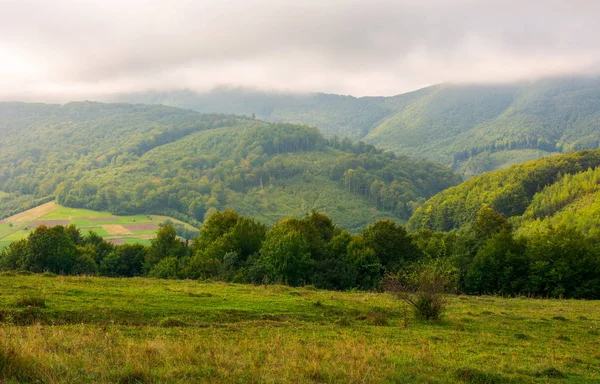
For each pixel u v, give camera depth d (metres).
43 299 17.00
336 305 24.09
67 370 9.00
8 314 15.06
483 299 33.44
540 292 43.44
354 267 44.94
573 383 11.86
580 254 42.88
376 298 28.55
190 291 25.19
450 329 19.72
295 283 42.38
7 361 8.81
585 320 24.25
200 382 9.27
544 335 19.59
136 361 9.99
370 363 12.08
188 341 13.34
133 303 19.20
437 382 10.98
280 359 11.62
